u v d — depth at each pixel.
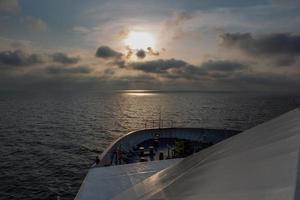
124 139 53.81
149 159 46.72
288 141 11.73
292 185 7.35
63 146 109.06
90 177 26.33
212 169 12.72
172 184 13.91
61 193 60.81
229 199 8.35
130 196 16.12
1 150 99.88
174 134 60.53
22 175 72.19
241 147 14.41
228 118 195.00
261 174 9.22
